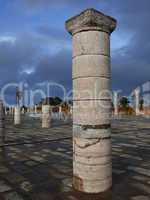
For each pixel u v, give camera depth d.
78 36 5.18
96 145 5.04
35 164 7.59
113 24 5.28
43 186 5.61
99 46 5.09
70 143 11.62
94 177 5.02
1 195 5.12
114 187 5.41
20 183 5.84
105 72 5.18
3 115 11.90
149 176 6.20
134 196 4.94
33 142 11.99
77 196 4.96
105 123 5.15
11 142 12.00
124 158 8.16
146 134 14.48
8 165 7.52
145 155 8.61
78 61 5.20
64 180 5.99
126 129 17.30
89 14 4.86
